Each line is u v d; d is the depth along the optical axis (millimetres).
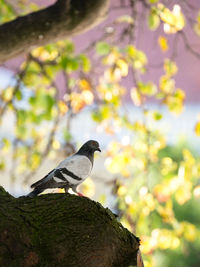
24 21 8797
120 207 10867
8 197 5051
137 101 11742
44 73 11523
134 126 11664
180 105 11336
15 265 4719
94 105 12281
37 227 4875
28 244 4785
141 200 10914
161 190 11000
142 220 11117
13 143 12328
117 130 11969
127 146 11086
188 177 11070
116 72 11312
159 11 9867
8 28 8758
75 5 8836
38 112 12398
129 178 12078
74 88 12812
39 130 12711
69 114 11695
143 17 11320
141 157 11539
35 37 8852
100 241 5008
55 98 11898
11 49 8859
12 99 11414
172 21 9695
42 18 8797
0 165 12688
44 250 4848
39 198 5035
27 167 12438
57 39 9070
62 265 4871
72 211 5012
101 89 12070
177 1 11117
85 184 11266
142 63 11734
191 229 11164
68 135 11492
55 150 12148
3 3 11539
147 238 10750
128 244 5281
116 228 5199
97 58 12570
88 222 5023
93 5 8828
